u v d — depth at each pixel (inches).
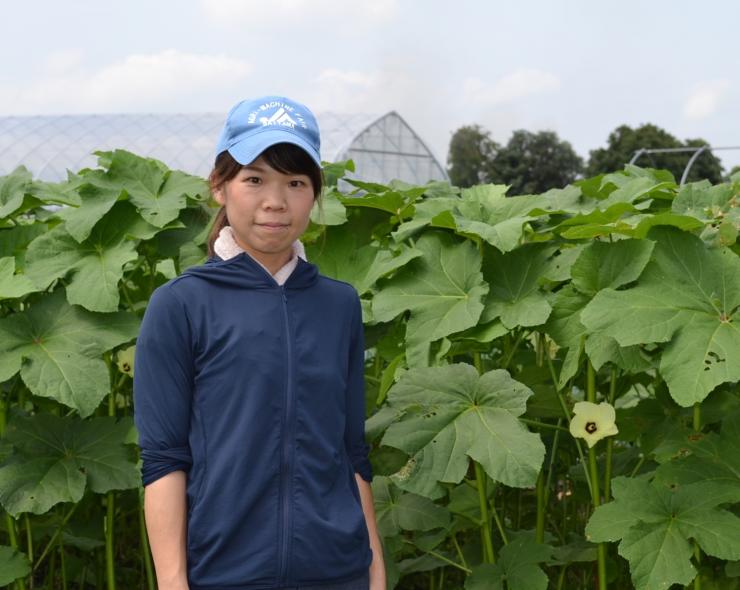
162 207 108.6
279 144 68.4
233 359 68.3
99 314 105.3
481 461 91.7
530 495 137.6
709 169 2018.9
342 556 69.4
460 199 126.6
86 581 135.0
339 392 71.9
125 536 141.1
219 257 72.7
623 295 93.4
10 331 103.1
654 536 87.8
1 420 107.7
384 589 75.9
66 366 100.4
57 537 120.5
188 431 69.8
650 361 105.9
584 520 134.8
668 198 118.3
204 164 960.9
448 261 107.7
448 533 112.1
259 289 70.6
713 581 103.0
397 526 105.9
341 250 117.6
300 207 69.9
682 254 95.5
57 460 102.8
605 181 129.2
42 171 943.7
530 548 101.9
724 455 96.0
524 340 124.6
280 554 67.5
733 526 87.4
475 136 2297.0
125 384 122.6
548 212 107.2
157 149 976.9
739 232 99.2
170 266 138.4
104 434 105.1
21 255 116.9
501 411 95.3
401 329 119.1
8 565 104.1
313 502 68.8
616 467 119.8
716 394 103.1
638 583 85.9
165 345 68.5
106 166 122.0
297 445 68.9
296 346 70.1
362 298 120.0
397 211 118.5
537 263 106.1
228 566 67.6
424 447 94.0
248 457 67.4
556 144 2186.3
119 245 108.2
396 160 1045.8
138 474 102.0
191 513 68.5
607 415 98.4
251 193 68.9
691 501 90.1
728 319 92.1
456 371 99.0
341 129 1001.5
